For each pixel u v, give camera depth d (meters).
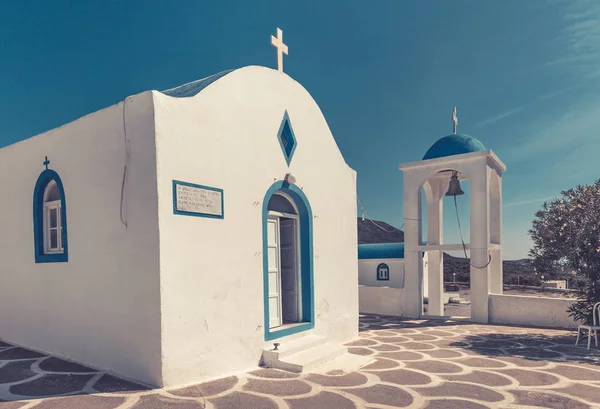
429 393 5.64
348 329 9.67
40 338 7.37
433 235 15.01
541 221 10.57
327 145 9.40
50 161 7.24
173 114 5.80
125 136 5.91
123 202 5.88
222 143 6.57
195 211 5.99
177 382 5.56
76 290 6.62
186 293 5.77
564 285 21.73
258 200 7.23
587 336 9.66
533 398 5.46
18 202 8.01
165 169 5.62
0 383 5.54
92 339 6.32
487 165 12.60
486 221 12.45
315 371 6.68
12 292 8.10
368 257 21.39
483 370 6.87
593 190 9.84
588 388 5.90
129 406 4.77
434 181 15.08
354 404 5.16
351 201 10.16
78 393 5.16
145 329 5.55
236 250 6.67
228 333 6.40
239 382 5.93
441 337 10.06
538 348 8.69
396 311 14.11
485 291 12.40
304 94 8.73
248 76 7.23
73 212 6.70
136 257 5.68
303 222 8.60
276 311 8.01
